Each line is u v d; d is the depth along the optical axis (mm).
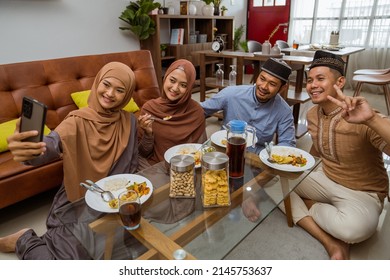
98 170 1402
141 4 3266
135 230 1002
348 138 1412
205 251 972
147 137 1623
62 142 1266
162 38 4105
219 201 1110
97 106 1410
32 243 1249
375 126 1107
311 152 1748
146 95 2617
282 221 1668
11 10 2422
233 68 3441
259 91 1660
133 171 1530
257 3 5758
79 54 2988
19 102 1942
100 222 1031
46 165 1672
